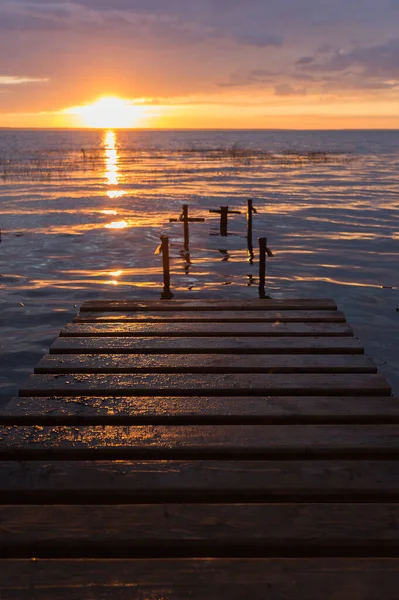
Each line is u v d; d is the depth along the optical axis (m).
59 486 3.44
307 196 37.97
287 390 4.93
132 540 2.97
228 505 3.27
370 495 3.42
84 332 6.60
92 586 2.67
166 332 6.57
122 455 3.89
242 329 6.68
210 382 5.08
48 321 10.82
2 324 10.59
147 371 5.41
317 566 2.80
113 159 90.00
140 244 20.25
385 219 26.66
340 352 5.96
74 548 2.98
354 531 3.02
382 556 2.97
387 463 3.73
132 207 32.03
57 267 16.12
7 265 16.36
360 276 15.07
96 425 4.34
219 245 20.11
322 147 149.75
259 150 125.75
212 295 13.09
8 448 3.89
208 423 4.40
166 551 2.99
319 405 4.59
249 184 47.62
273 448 3.91
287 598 2.60
